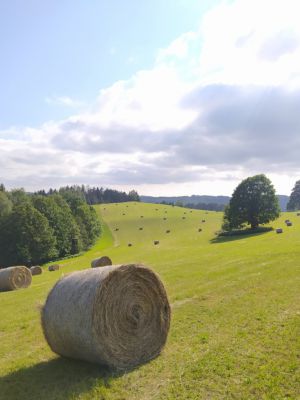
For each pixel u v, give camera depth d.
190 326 10.76
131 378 7.75
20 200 88.38
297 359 7.92
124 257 43.19
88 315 8.16
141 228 93.56
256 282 16.36
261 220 61.59
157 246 58.31
